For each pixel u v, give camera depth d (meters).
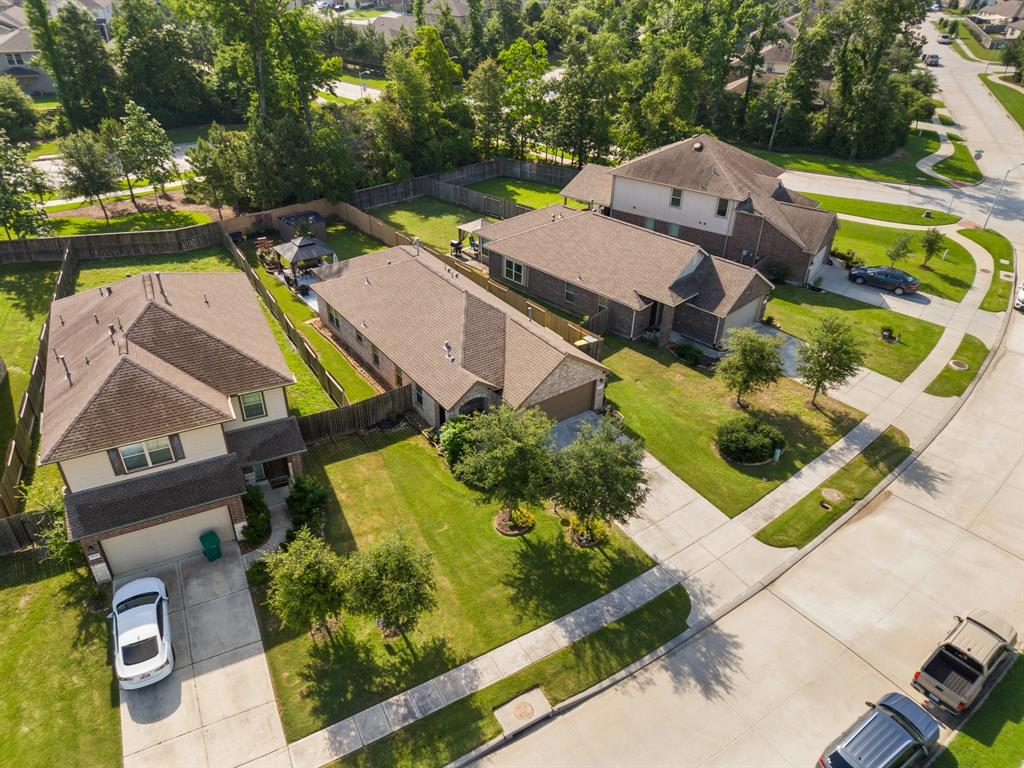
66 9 70.81
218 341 25.45
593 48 66.25
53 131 72.94
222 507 23.14
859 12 71.88
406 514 25.61
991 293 45.06
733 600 22.55
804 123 79.12
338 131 59.66
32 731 17.86
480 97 70.06
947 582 23.44
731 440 28.97
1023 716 18.84
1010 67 117.88
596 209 56.47
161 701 18.78
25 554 23.30
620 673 19.98
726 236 47.22
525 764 17.53
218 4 54.25
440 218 58.53
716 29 79.12
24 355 35.09
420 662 20.02
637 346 38.06
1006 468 29.14
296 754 17.53
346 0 161.75
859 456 29.66
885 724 17.30
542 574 23.25
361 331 34.41
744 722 18.70
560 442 29.56
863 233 54.69
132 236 47.41
